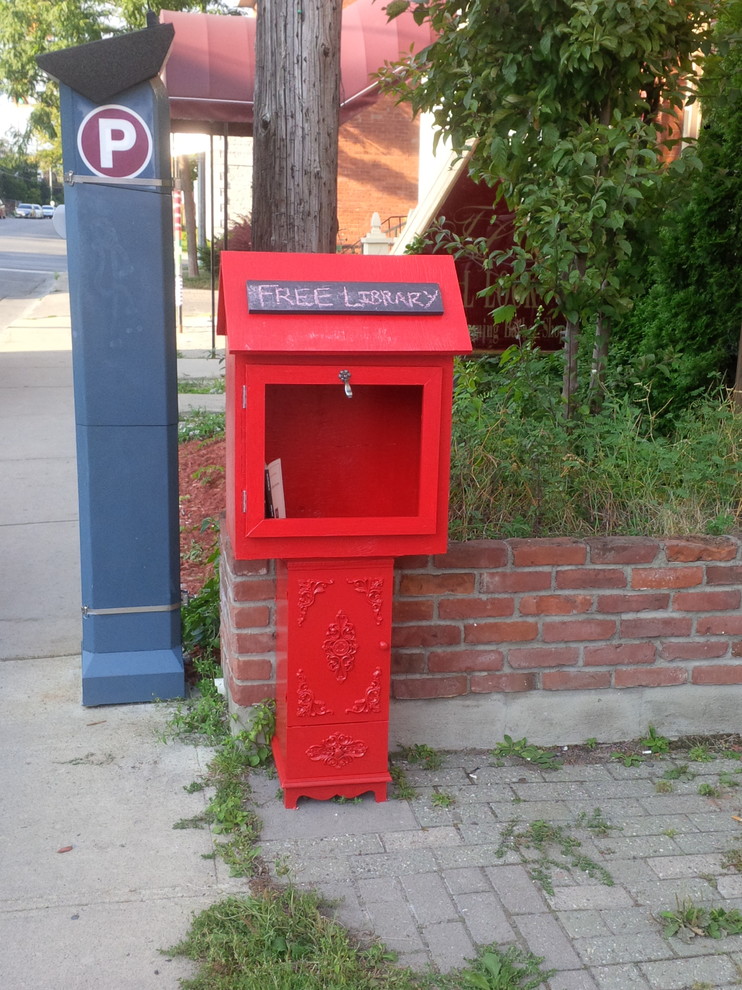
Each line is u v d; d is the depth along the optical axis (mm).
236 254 2914
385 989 2375
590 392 4363
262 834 3023
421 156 10680
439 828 3090
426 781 3357
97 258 3518
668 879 2863
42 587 5137
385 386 3266
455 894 2764
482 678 3500
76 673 4125
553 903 2740
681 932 2629
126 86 3426
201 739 3568
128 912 2641
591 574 3469
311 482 3295
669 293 5660
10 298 21297
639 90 4277
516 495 3865
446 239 8109
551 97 4090
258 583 3297
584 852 2984
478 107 4352
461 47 4164
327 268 2932
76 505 6562
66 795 3191
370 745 3168
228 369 3234
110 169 3484
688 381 5355
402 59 4754
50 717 3723
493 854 2957
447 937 2588
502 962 2480
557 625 3498
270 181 4293
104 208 3500
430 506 2975
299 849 2953
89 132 3451
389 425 3295
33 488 6934
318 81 4227
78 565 5477
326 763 3154
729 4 4359
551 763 3488
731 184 5242
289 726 3102
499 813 3182
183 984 2379
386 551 3004
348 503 3324
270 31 4199
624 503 3877
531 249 4617
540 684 3539
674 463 4000
